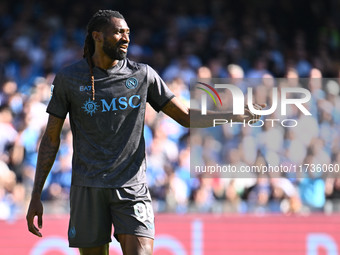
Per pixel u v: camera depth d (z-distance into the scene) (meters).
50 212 26.66
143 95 12.80
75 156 12.95
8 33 39.59
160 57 37.12
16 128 29.98
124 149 12.66
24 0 41.66
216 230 25.20
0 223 24.62
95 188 12.63
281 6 43.81
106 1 41.91
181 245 25.11
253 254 25.12
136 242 12.45
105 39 12.56
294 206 27.41
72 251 24.66
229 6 42.78
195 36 38.88
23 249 24.52
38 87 31.58
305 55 39.34
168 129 30.05
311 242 25.14
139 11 41.75
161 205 27.09
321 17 43.84
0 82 35.03
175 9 42.06
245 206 27.30
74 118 12.84
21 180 28.58
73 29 39.84
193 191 28.25
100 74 12.67
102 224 12.80
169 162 29.28
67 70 12.75
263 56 38.38
